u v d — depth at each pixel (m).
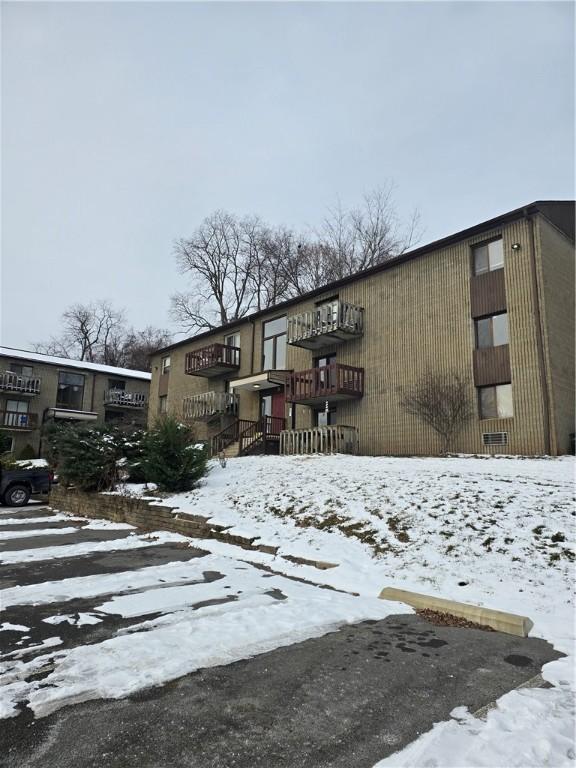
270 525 9.22
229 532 8.97
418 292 16.31
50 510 15.01
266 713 3.14
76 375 37.31
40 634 4.46
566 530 6.90
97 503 13.26
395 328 16.81
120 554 8.21
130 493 12.81
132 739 2.80
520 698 3.41
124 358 57.03
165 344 57.78
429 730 2.97
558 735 2.92
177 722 3.00
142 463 13.70
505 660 4.14
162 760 2.62
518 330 13.64
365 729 2.97
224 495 11.54
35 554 8.12
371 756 2.69
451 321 15.23
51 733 2.85
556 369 13.30
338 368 17.19
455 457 13.37
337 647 4.33
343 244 35.41
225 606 5.35
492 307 14.33
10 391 33.56
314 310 18.45
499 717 3.14
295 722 3.04
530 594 5.76
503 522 7.43
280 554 7.78
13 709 3.12
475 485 9.11
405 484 9.81
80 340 56.94
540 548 6.62
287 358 20.97
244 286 39.41
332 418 18.67
